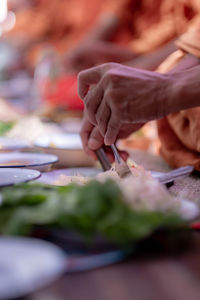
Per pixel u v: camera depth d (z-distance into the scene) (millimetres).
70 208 427
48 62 2402
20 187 526
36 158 920
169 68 1051
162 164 1104
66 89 2186
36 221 421
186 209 493
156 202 469
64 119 2027
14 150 1089
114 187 440
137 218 434
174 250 462
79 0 3174
